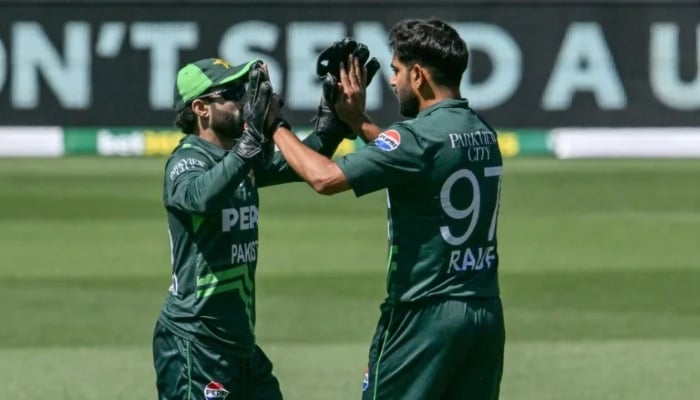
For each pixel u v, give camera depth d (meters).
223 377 20.94
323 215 58.78
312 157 19.81
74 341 37.16
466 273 20.31
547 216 58.31
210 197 19.67
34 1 77.50
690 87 78.38
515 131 78.69
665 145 78.50
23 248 51.19
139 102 78.12
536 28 78.44
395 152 19.73
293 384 32.22
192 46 78.19
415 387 20.31
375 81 77.62
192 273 20.81
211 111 21.06
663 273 46.50
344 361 34.69
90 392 31.52
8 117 77.75
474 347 20.47
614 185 67.31
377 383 20.58
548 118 78.69
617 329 38.50
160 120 78.25
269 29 78.31
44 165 73.88
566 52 78.44
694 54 78.25
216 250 20.75
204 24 78.12
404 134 19.86
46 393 31.38
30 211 59.47
